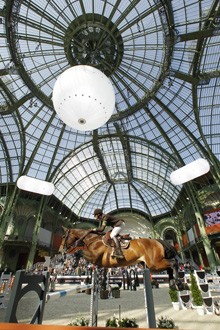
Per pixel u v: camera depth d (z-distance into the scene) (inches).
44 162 1348.4
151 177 1823.3
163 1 665.6
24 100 962.7
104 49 812.0
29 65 907.4
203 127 1061.8
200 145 1069.8
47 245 1509.6
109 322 297.1
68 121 292.2
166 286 994.7
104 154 1609.3
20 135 1156.5
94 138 1320.1
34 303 308.2
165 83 967.6
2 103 995.9
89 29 774.5
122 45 828.6
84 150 1496.1
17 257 1353.3
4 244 1258.0
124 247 215.8
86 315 393.1
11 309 114.9
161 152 1331.2
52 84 1006.4
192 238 1480.1
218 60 828.0
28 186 481.1
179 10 719.7
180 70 893.8
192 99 970.1
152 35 832.9
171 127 1159.6
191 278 438.9
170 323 294.4
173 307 459.8
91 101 265.9
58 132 1254.3
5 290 576.1
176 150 1197.1
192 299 427.5
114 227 227.8
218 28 671.1
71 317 376.2
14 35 728.3
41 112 1118.4
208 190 1232.2
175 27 752.3
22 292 126.6
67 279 1025.5
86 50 781.9
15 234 1334.9
